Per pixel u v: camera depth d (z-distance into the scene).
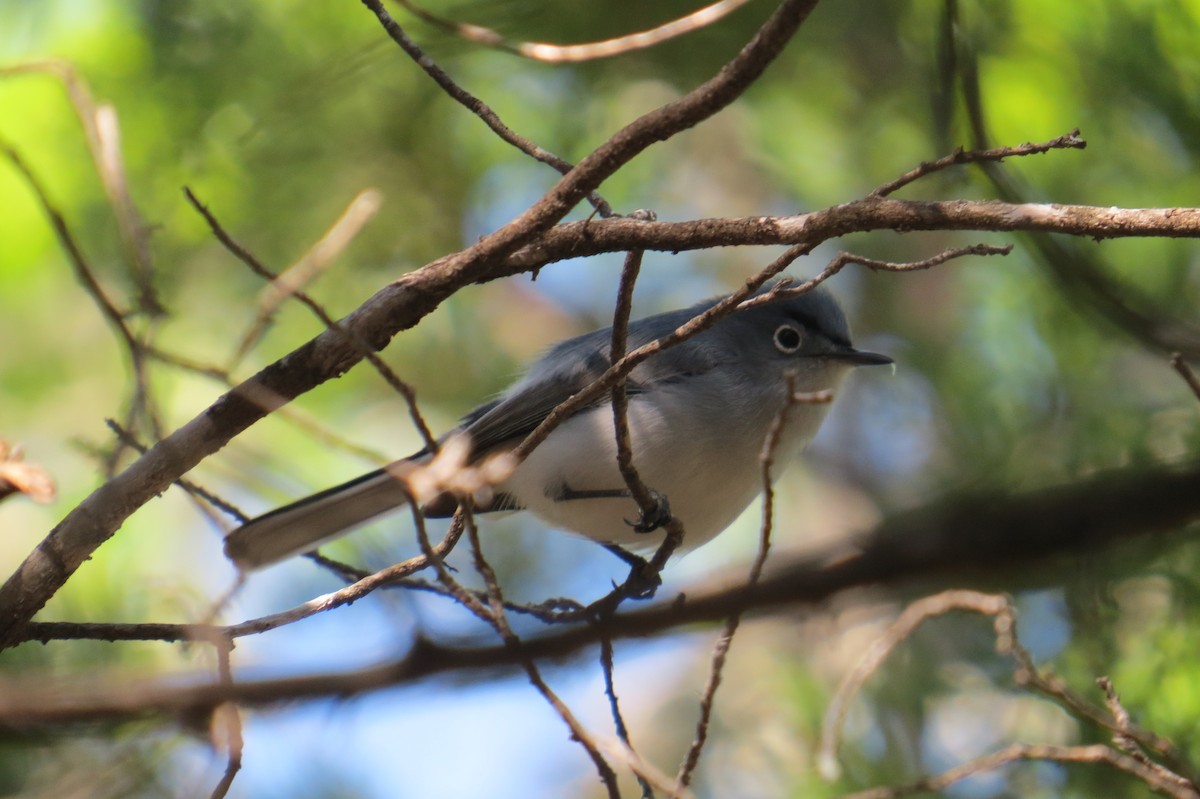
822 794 8.84
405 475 5.12
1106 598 8.60
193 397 10.59
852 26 10.73
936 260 5.21
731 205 12.16
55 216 5.84
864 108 11.26
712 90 5.07
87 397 12.00
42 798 7.46
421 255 11.24
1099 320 9.52
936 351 11.62
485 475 5.14
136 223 6.69
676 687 12.16
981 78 9.90
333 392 12.00
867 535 9.20
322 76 10.05
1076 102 10.05
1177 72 9.78
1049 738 8.54
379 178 11.01
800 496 12.87
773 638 10.59
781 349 9.45
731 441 8.98
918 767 8.91
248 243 10.77
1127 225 5.03
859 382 12.37
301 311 10.99
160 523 10.42
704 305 9.67
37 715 7.52
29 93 10.21
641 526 8.48
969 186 8.98
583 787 11.97
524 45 6.63
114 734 8.23
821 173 11.53
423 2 9.99
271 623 5.82
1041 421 10.27
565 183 5.41
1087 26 9.91
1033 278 10.57
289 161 10.71
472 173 11.14
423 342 12.52
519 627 8.61
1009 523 9.02
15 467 5.30
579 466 8.84
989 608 6.89
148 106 10.34
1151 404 9.98
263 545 8.14
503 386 12.39
